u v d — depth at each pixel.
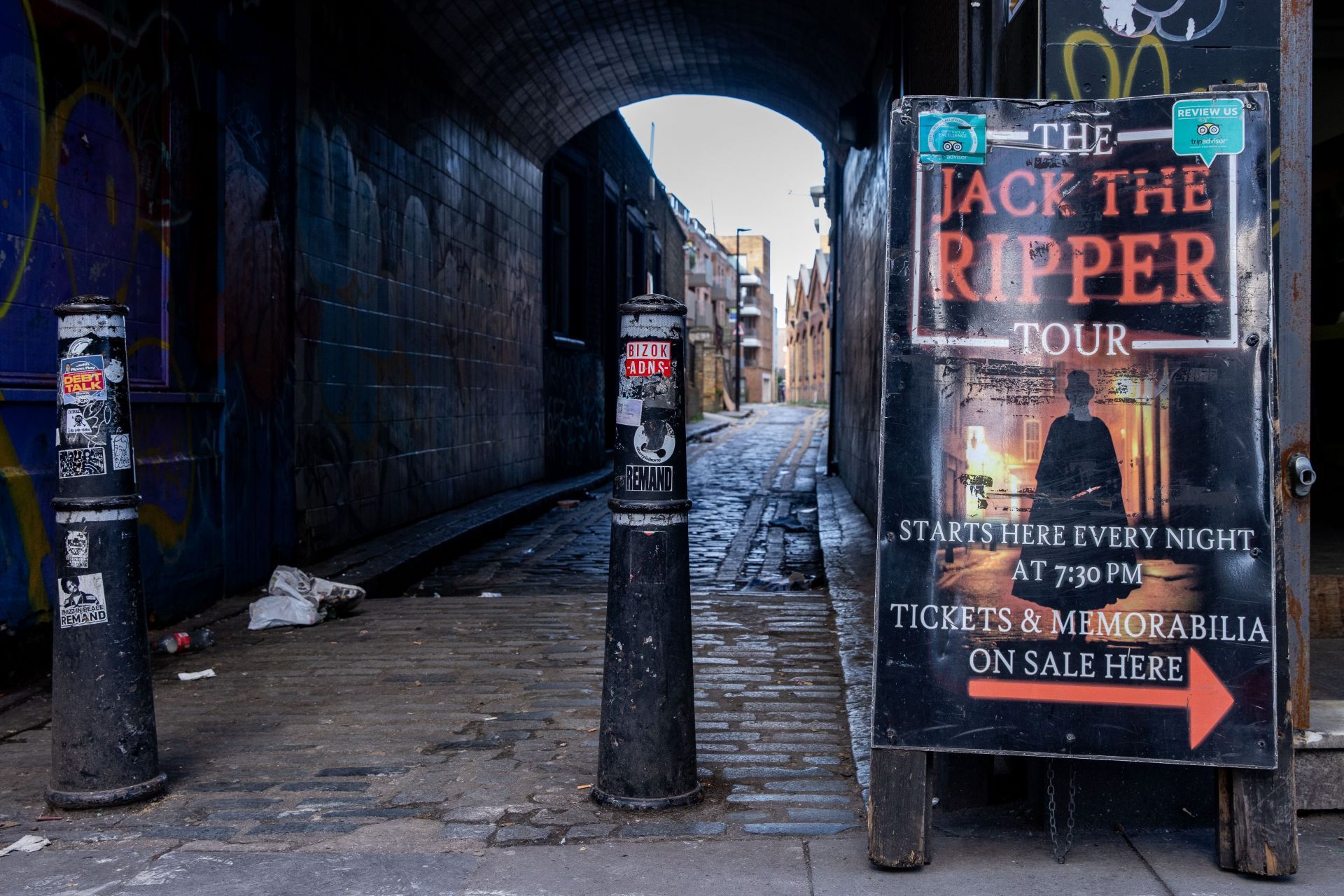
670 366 3.20
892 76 8.52
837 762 3.66
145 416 5.66
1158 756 2.76
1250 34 3.06
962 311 2.86
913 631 2.83
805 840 3.00
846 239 14.58
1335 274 7.23
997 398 2.84
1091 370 2.82
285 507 7.27
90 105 5.30
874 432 9.46
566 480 15.33
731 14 12.04
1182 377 2.79
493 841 3.00
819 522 10.59
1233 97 2.79
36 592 4.79
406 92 9.62
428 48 10.01
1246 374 2.78
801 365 87.56
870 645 5.16
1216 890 2.69
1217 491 2.78
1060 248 2.84
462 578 8.27
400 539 8.89
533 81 12.59
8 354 4.69
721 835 3.04
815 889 2.70
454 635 5.68
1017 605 2.81
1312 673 4.03
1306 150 3.03
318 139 7.76
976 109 2.85
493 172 12.58
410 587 7.86
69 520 3.26
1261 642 2.75
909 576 2.84
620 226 20.28
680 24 12.90
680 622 3.26
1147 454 2.80
